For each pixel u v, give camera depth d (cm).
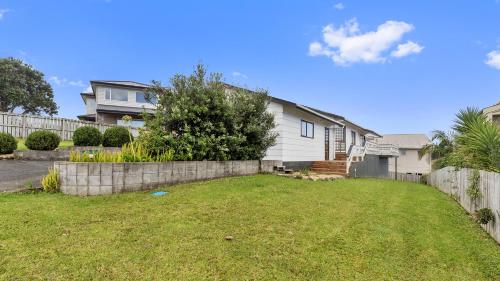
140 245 401
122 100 3020
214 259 379
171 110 896
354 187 1028
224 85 1029
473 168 739
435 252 459
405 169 3550
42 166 981
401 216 650
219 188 760
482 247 499
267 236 466
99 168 646
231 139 978
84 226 452
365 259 416
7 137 1148
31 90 4341
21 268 327
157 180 743
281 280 345
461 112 993
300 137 1566
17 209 500
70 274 323
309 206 666
